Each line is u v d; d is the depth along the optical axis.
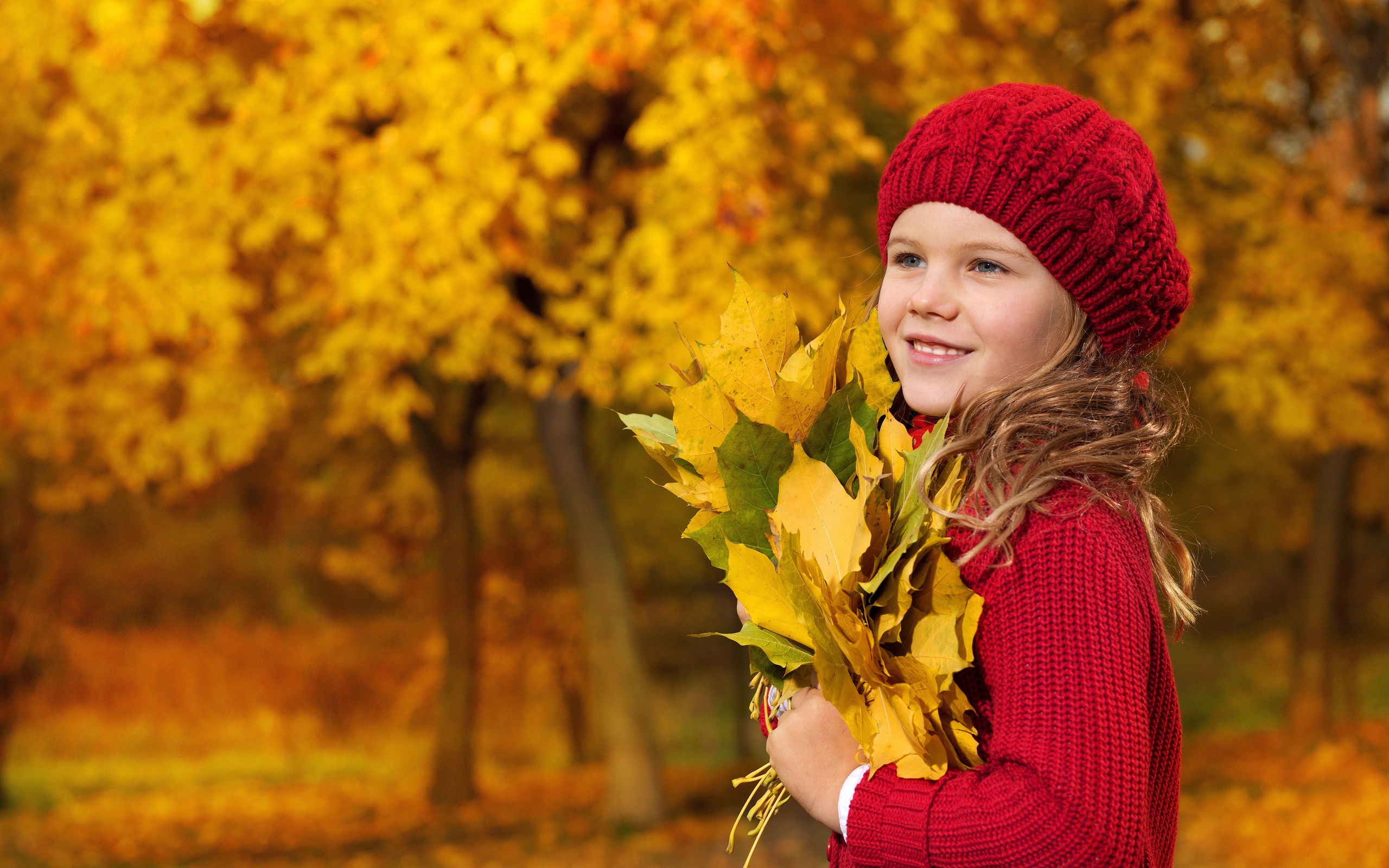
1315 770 9.38
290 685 15.92
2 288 6.55
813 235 6.56
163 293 6.17
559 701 14.92
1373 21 8.13
